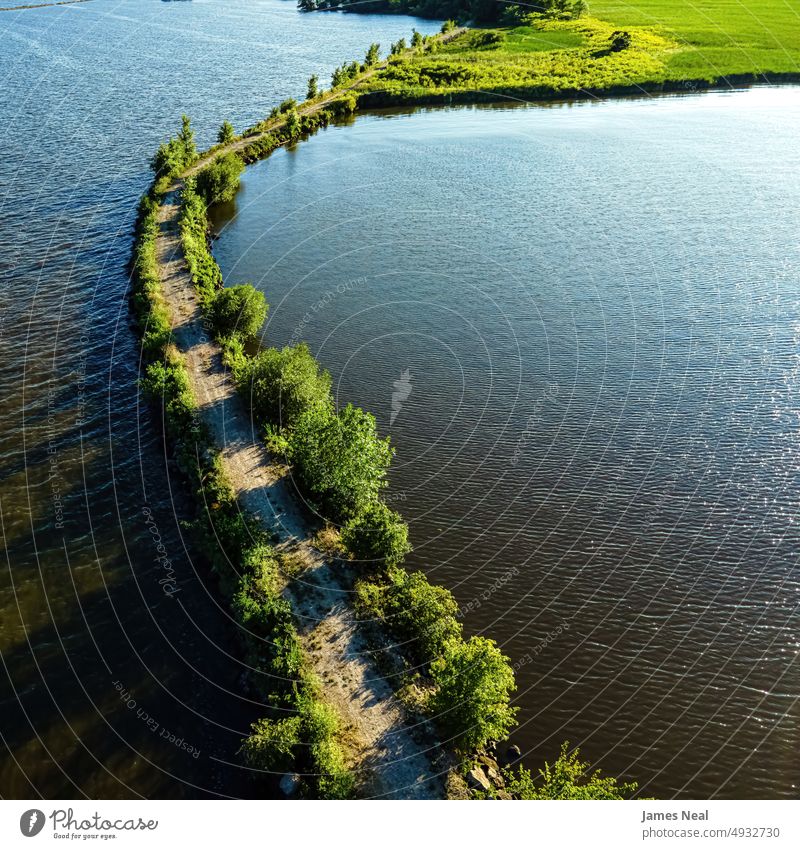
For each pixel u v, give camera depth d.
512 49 154.00
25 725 34.38
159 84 151.25
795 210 90.75
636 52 144.88
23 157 109.62
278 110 127.31
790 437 53.22
